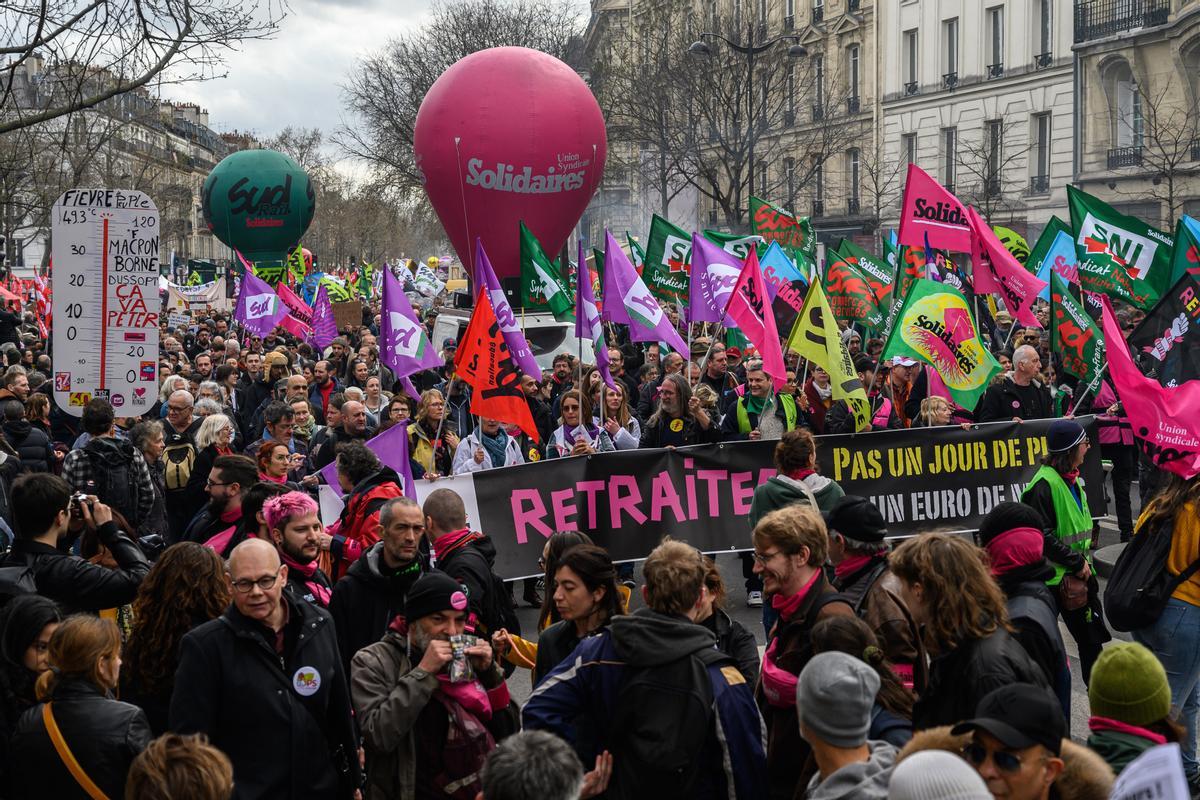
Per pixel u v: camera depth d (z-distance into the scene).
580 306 10.62
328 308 20.12
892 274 17.47
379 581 5.69
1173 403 6.73
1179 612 6.14
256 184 31.12
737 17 42.84
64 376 8.80
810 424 11.59
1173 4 36.38
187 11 11.16
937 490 10.50
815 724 3.56
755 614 10.15
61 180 24.34
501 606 6.04
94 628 4.39
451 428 10.95
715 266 12.98
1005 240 18.62
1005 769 3.24
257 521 6.66
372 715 4.57
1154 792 2.53
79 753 4.26
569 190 17.80
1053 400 12.59
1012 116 43.69
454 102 17.48
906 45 48.75
